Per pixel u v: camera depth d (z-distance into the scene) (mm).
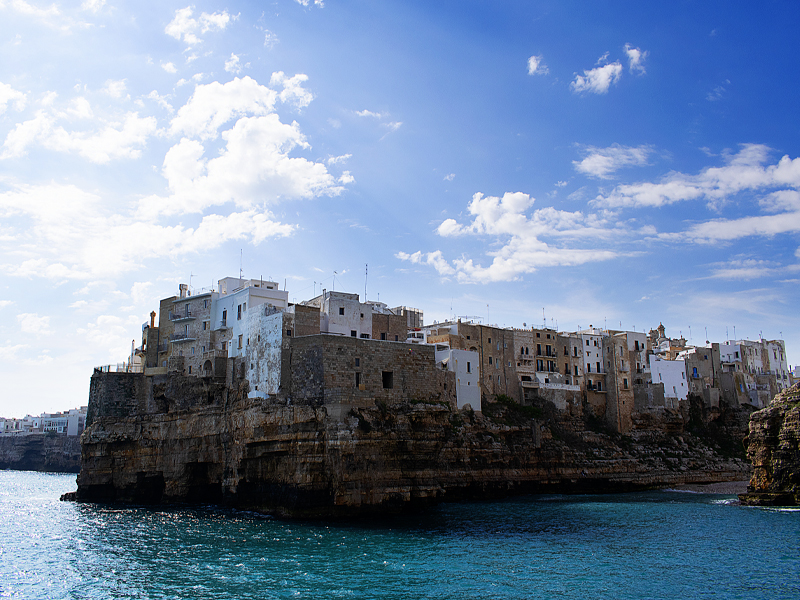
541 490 112750
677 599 45531
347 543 63219
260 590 47219
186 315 105125
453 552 59594
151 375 106562
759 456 93938
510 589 47562
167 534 69438
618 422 134375
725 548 62062
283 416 78500
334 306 94688
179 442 97625
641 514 85375
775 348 174375
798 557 58000
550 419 123688
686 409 146000
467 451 104562
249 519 78375
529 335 130000
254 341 89562
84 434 105625
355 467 76875
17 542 66688
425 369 86312
